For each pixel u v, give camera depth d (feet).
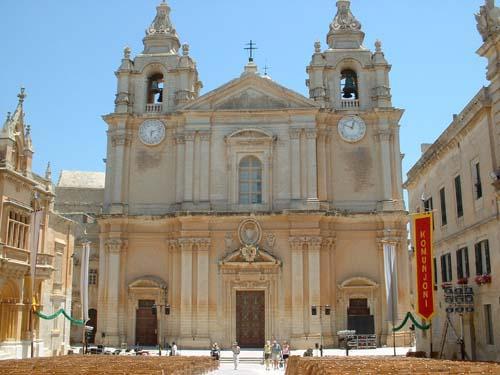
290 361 106.11
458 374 57.62
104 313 160.45
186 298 156.87
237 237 160.25
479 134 105.50
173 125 171.42
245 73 171.22
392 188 163.63
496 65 98.12
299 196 161.38
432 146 131.54
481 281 102.94
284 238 159.74
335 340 154.92
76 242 196.95
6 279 116.47
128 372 65.51
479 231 105.70
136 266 164.04
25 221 126.31
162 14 184.55
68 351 143.13
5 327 118.93
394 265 145.89
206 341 154.40
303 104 166.30
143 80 176.45
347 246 161.48
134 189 168.86
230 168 165.58
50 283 138.21
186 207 162.50
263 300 159.33
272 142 165.07
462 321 114.32
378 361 86.07
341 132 167.53
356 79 174.91
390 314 138.51
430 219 119.75
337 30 177.37
